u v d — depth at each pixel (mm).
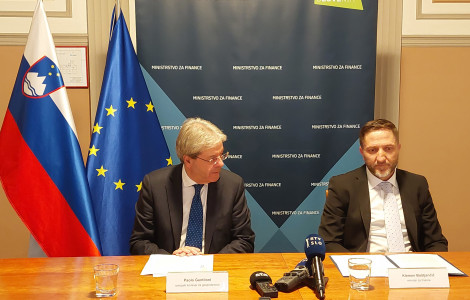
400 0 3602
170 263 2008
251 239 2527
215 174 2410
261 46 3529
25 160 2900
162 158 3316
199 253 2141
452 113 3686
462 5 3602
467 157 3711
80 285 1771
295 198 3619
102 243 3121
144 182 2555
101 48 3553
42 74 2967
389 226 2576
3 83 3527
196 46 3506
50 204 2877
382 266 1961
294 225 3629
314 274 1716
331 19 3514
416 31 3627
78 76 3557
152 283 1796
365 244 2566
